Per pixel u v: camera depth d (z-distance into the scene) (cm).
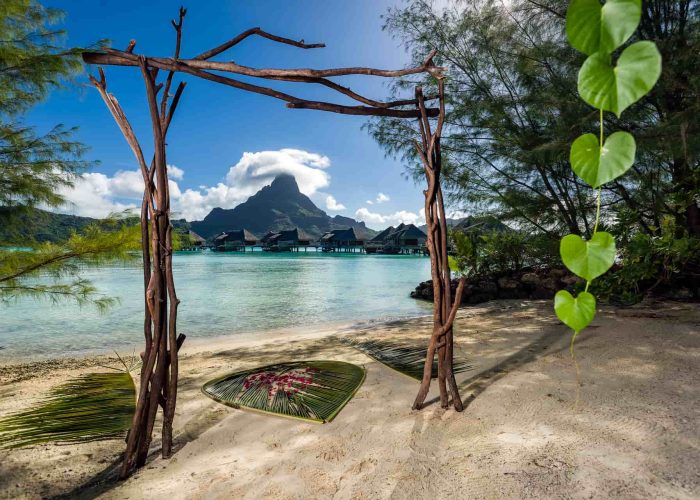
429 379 238
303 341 521
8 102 466
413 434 204
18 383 390
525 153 645
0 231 453
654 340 346
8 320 880
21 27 473
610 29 55
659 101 484
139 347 626
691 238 490
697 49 431
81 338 695
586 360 305
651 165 543
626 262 514
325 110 218
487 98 703
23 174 461
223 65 191
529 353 344
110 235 445
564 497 142
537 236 847
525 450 176
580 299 79
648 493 141
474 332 464
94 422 211
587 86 57
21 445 191
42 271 445
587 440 180
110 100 200
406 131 767
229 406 261
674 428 185
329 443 201
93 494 167
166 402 200
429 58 191
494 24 652
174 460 194
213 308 1021
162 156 197
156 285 194
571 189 714
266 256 6638
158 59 190
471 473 162
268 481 169
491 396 248
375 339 488
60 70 459
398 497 151
